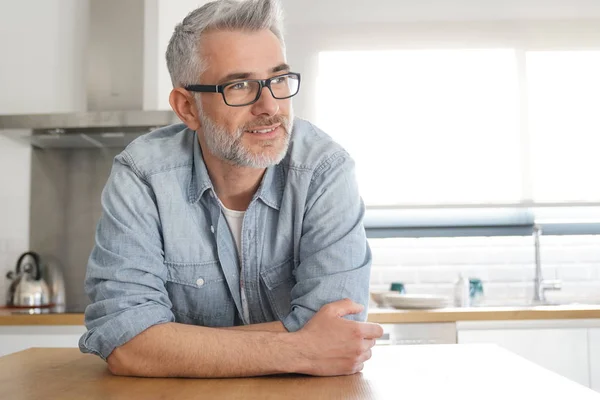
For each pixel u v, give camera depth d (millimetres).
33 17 3824
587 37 3961
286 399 1114
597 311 3078
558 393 1108
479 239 3963
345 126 3977
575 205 3889
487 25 3982
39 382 1313
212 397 1144
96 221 3869
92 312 1482
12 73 3807
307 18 4012
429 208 3904
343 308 1415
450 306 3844
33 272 3789
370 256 1633
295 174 1650
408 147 3953
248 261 1673
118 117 3340
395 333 3068
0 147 3812
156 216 1621
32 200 3859
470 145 3947
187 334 1370
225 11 1531
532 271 3932
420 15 3996
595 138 3936
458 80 3975
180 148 1710
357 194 1657
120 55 3748
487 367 1374
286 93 1557
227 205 1725
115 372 1392
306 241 1612
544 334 3088
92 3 3773
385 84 3982
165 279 1625
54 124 3359
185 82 1608
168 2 3760
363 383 1243
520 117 3951
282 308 1711
